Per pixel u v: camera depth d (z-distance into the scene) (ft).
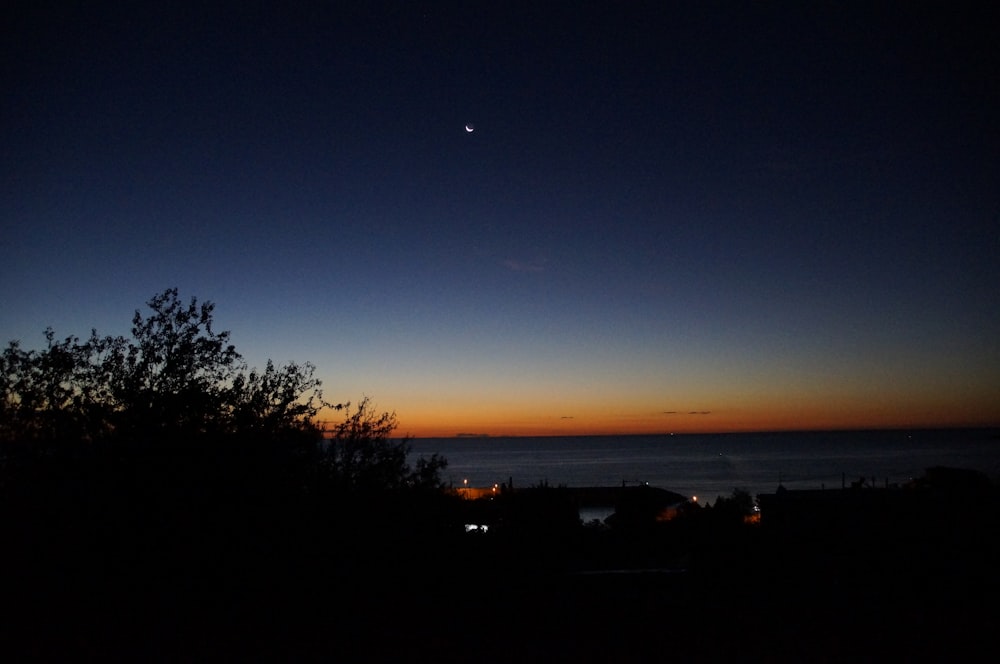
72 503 30.30
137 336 33.42
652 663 22.43
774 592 30.73
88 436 31.65
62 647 24.00
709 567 37.27
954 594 30.12
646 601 29.25
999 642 24.00
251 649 24.06
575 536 57.88
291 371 35.35
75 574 29.89
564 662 22.65
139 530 30.81
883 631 25.21
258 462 32.76
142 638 25.07
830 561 37.14
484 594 30.73
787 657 22.80
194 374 33.65
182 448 31.89
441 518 36.17
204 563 31.17
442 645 24.36
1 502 30.19
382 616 27.71
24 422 31.27
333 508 33.53
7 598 28.17
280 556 32.12
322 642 24.72
